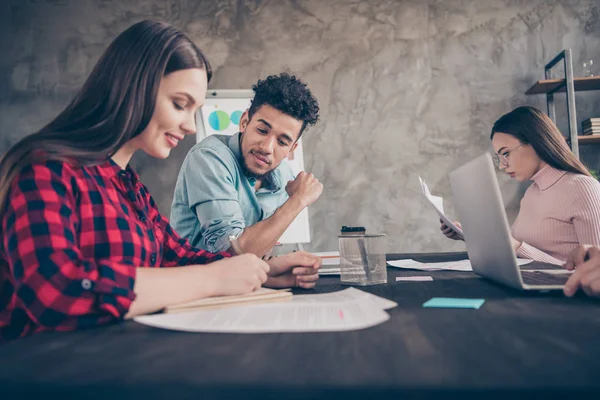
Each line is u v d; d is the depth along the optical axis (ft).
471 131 11.33
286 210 4.72
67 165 2.36
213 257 3.55
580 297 2.50
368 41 11.55
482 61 11.37
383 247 3.41
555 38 11.24
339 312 2.10
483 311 2.15
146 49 2.61
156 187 11.22
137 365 1.35
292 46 11.55
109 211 2.53
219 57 11.53
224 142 5.67
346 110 11.49
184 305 2.16
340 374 1.24
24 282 1.94
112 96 2.57
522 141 6.10
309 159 11.46
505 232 2.56
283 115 5.21
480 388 1.11
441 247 11.27
